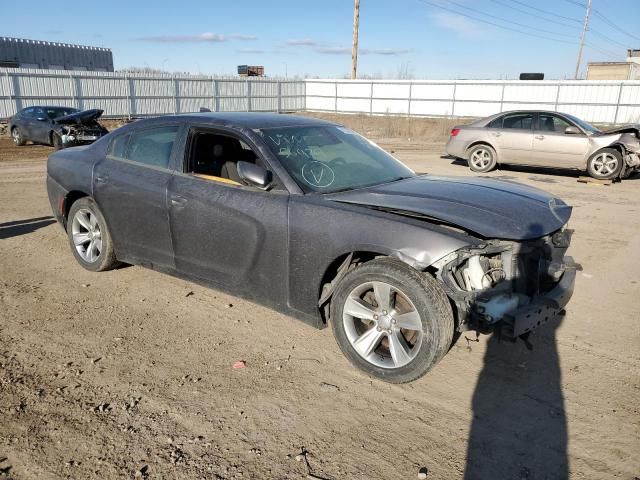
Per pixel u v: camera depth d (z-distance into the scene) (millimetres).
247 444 2746
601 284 5160
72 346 3750
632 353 3768
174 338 3902
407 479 2521
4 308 4383
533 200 3729
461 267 3209
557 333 4078
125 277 5133
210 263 4090
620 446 2773
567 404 3146
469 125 13203
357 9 35750
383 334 3295
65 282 5000
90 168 4926
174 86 33094
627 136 11406
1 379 3295
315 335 3992
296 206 3551
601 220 7820
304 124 4418
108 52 47562
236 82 36062
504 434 2869
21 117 19062
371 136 28047
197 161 4293
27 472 2518
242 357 3645
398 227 3166
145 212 4438
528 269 3348
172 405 3068
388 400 3164
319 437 2816
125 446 2711
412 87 34188
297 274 3572
